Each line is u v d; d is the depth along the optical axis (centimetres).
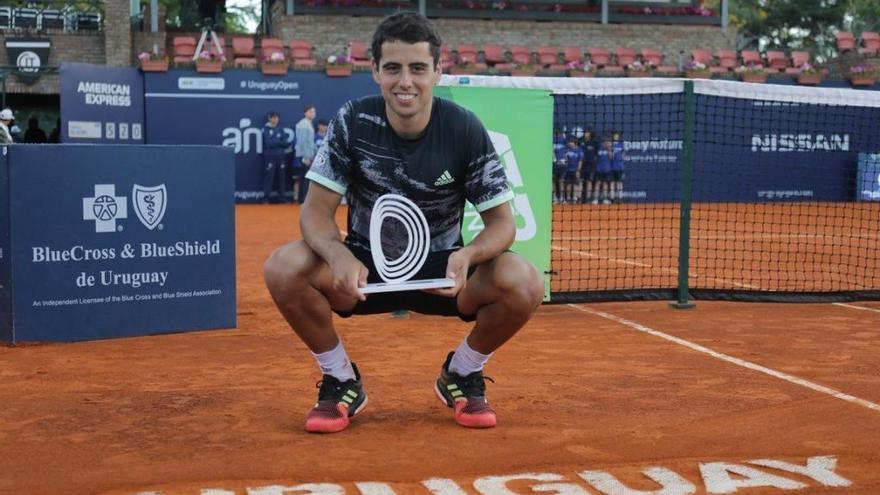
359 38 2680
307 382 558
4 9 2522
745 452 419
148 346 671
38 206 667
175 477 382
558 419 473
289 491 364
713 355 643
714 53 2861
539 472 389
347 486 371
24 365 604
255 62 2420
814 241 1437
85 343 680
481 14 2739
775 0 4712
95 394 527
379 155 423
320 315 435
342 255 405
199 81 2288
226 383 555
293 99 2344
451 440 434
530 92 821
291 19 2642
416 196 427
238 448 422
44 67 2456
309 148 2306
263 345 677
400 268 422
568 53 2669
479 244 418
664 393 530
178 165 715
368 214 437
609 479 380
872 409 496
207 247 732
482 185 429
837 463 405
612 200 2356
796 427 461
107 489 368
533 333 728
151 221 706
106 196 687
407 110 408
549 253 845
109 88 2188
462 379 462
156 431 451
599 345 678
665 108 2288
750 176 2373
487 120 812
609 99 2228
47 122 2941
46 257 671
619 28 2803
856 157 2339
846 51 2878
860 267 1234
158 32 2564
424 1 2705
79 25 2581
